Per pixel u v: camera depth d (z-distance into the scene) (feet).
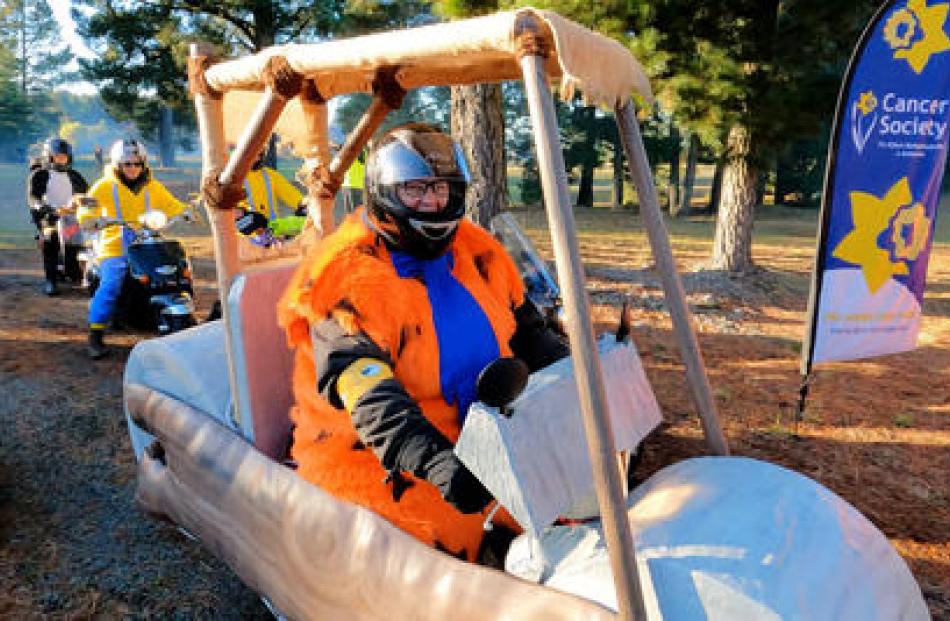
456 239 8.37
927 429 16.62
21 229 56.24
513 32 5.38
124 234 19.92
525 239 10.60
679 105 31.78
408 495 7.18
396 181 7.11
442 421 7.53
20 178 126.72
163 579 10.52
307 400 7.91
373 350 7.00
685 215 108.17
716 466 6.77
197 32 100.94
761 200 123.44
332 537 7.20
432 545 7.16
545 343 8.76
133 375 10.52
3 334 22.48
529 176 108.06
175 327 19.39
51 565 10.77
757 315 29.81
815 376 20.74
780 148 32.12
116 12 97.09
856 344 15.92
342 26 89.86
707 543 5.60
